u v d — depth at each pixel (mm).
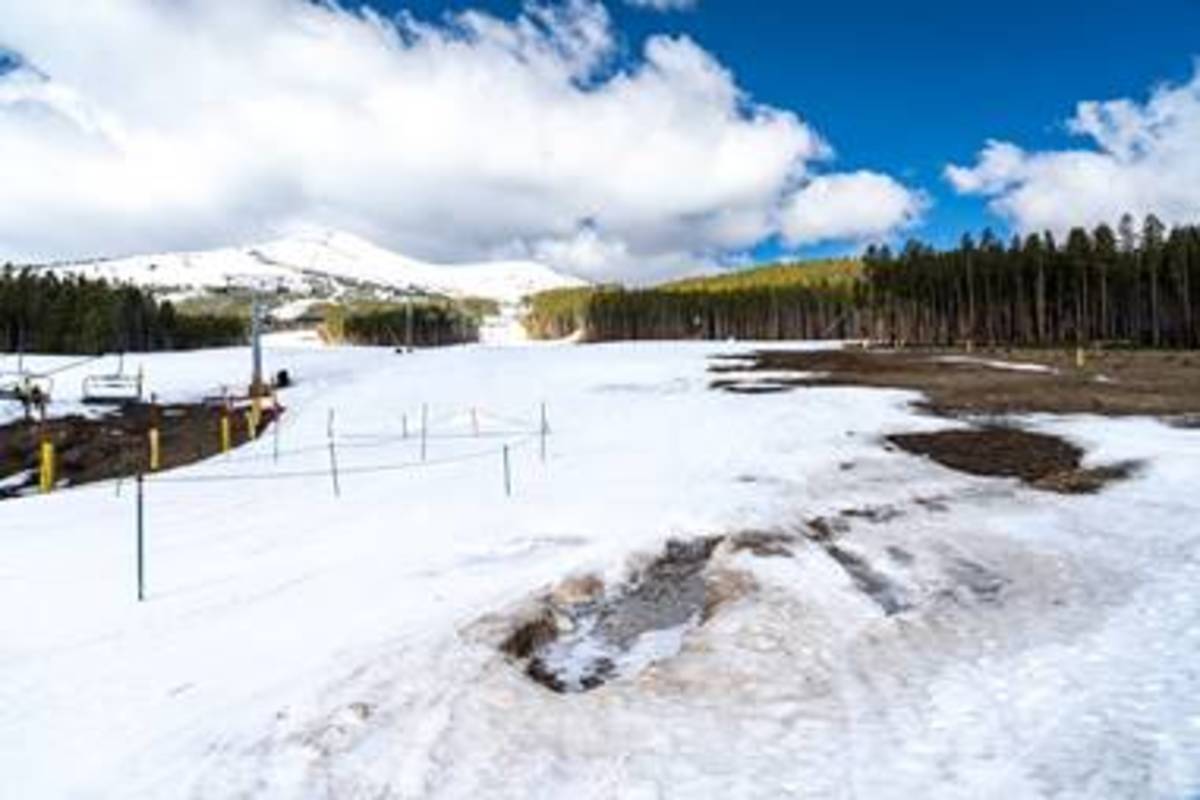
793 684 10570
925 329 112562
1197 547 15969
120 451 37844
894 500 19953
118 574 15547
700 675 10797
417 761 8742
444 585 13875
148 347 130125
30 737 9414
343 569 15164
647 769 8664
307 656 11180
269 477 27250
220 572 15523
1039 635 12031
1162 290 97750
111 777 8555
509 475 24641
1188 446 25609
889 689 10430
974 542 16625
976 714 9578
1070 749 8617
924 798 7879
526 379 56062
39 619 13133
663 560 15641
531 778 8508
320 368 63812
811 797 8023
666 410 39719
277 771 8539
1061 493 20953
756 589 13672
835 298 141500
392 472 27156
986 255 110812
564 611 13367
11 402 44969
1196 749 8461
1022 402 38219
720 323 152000
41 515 21703
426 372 61469
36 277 118812
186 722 9594
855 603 13281
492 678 10586
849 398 40562
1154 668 10578
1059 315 104688
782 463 24391
